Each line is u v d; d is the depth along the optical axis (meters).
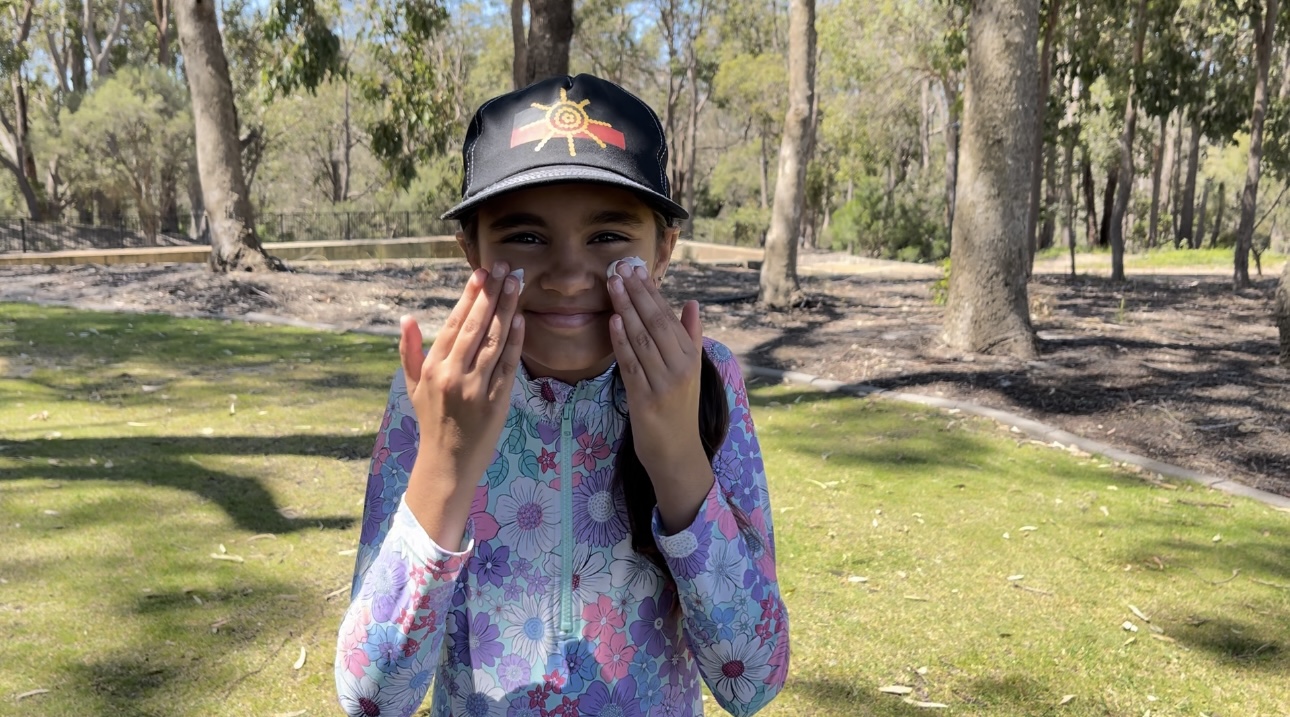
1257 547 3.93
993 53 6.98
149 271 11.44
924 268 18.00
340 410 5.70
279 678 2.75
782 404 6.22
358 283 10.60
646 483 1.17
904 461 5.00
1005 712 2.68
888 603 3.32
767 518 1.31
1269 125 21.91
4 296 9.78
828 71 30.20
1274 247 38.59
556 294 1.09
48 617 3.06
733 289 11.94
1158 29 15.13
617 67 35.53
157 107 25.52
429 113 14.22
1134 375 6.70
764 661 1.16
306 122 35.69
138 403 5.74
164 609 3.14
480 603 1.19
